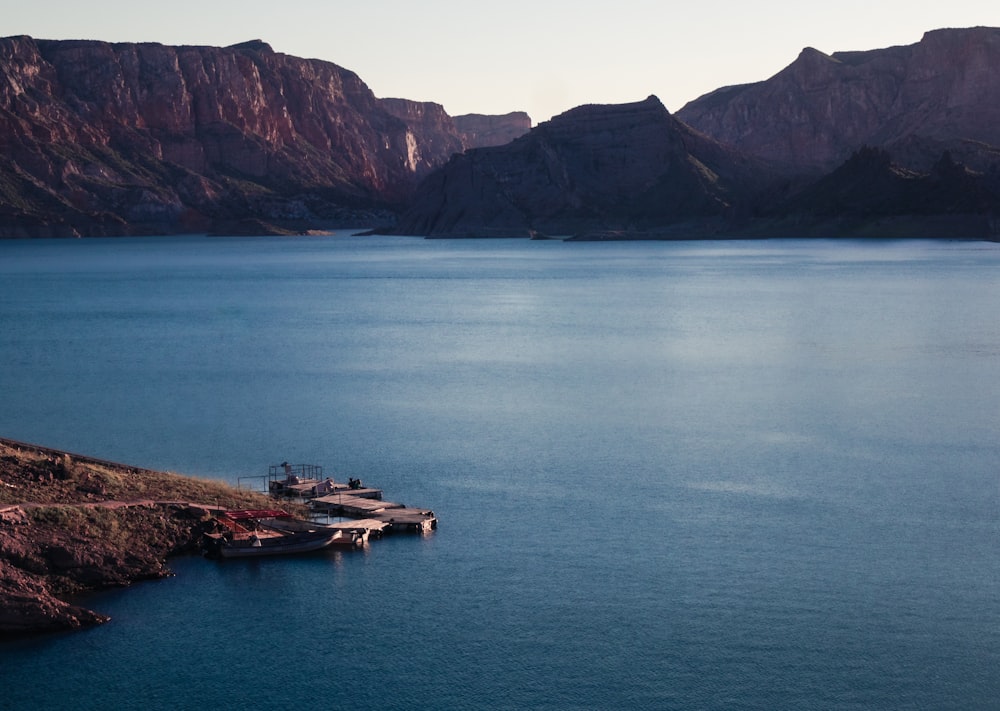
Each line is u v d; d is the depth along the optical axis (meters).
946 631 52.75
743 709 46.69
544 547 63.06
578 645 51.72
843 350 140.88
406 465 80.75
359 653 51.38
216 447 86.50
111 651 51.72
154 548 61.38
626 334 161.75
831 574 58.97
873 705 46.97
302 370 127.31
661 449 85.56
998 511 69.12
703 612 54.75
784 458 82.62
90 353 144.38
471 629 53.28
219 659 51.03
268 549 61.84
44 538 58.06
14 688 48.81
